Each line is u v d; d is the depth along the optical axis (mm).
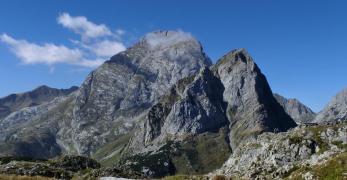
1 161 132750
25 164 110000
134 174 102500
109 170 101625
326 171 70438
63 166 122000
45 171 100625
